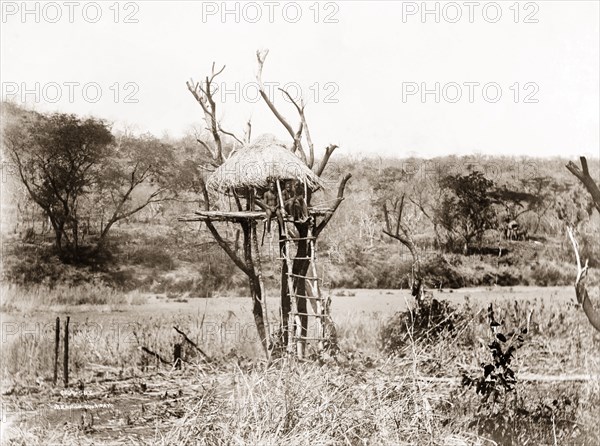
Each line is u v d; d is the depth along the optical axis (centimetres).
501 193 1834
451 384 856
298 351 980
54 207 1686
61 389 1005
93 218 1706
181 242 1703
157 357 1148
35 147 1684
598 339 1210
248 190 1066
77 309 1603
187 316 1496
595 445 748
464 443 712
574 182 1850
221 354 1197
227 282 1689
